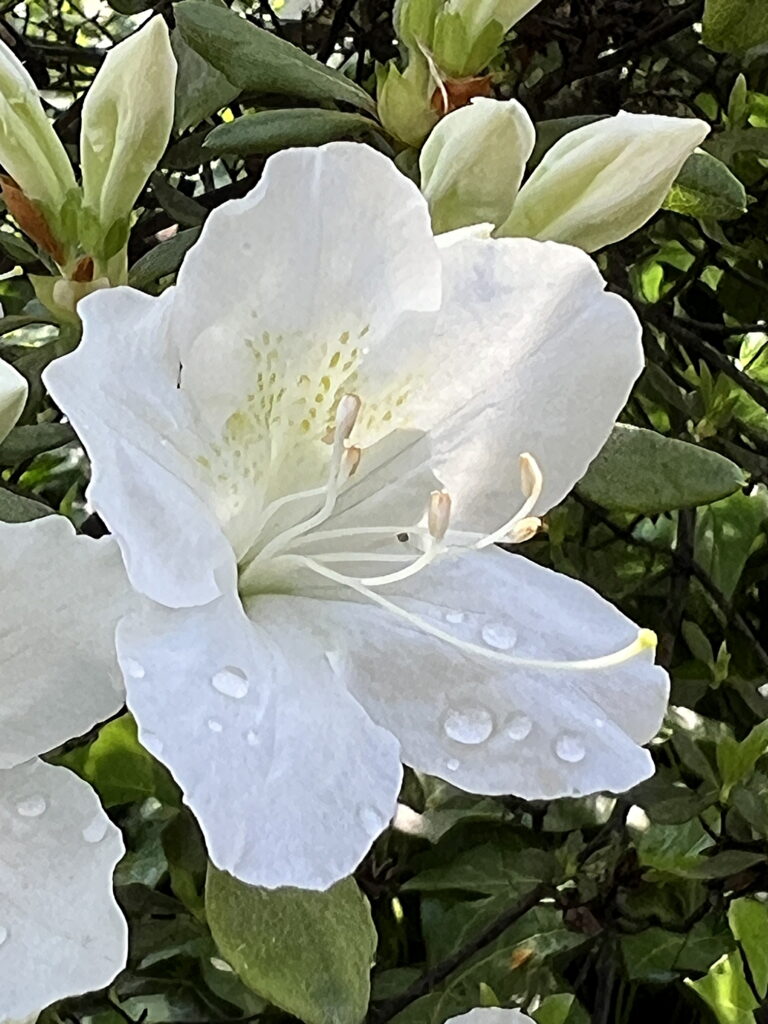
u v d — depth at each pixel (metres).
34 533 0.12
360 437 0.14
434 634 0.13
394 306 0.13
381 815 0.12
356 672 0.13
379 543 0.15
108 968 0.12
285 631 0.13
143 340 0.12
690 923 0.23
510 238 0.14
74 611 0.12
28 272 0.24
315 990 0.13
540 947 0.24
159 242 0.24
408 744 0.13
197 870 0.22
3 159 0.16
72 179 0.16
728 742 0.22
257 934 0.13
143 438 0.12
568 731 0.13
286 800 0.11
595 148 0.15
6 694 0.12
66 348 0.17
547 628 0.14
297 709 0.12
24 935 0.12
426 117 0.18
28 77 0.16
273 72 0.19
